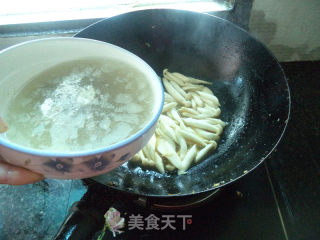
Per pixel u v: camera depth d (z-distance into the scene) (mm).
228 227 535
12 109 338
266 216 551
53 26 703
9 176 305
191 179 541
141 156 577
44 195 568
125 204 551
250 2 703
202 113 673
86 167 290
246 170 488
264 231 534
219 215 548
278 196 584
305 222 548
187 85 720
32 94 355
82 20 702
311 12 732
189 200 543
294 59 859
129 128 325
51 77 374
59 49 374
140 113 339
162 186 516
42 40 360
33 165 287
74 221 411
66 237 398
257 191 582
